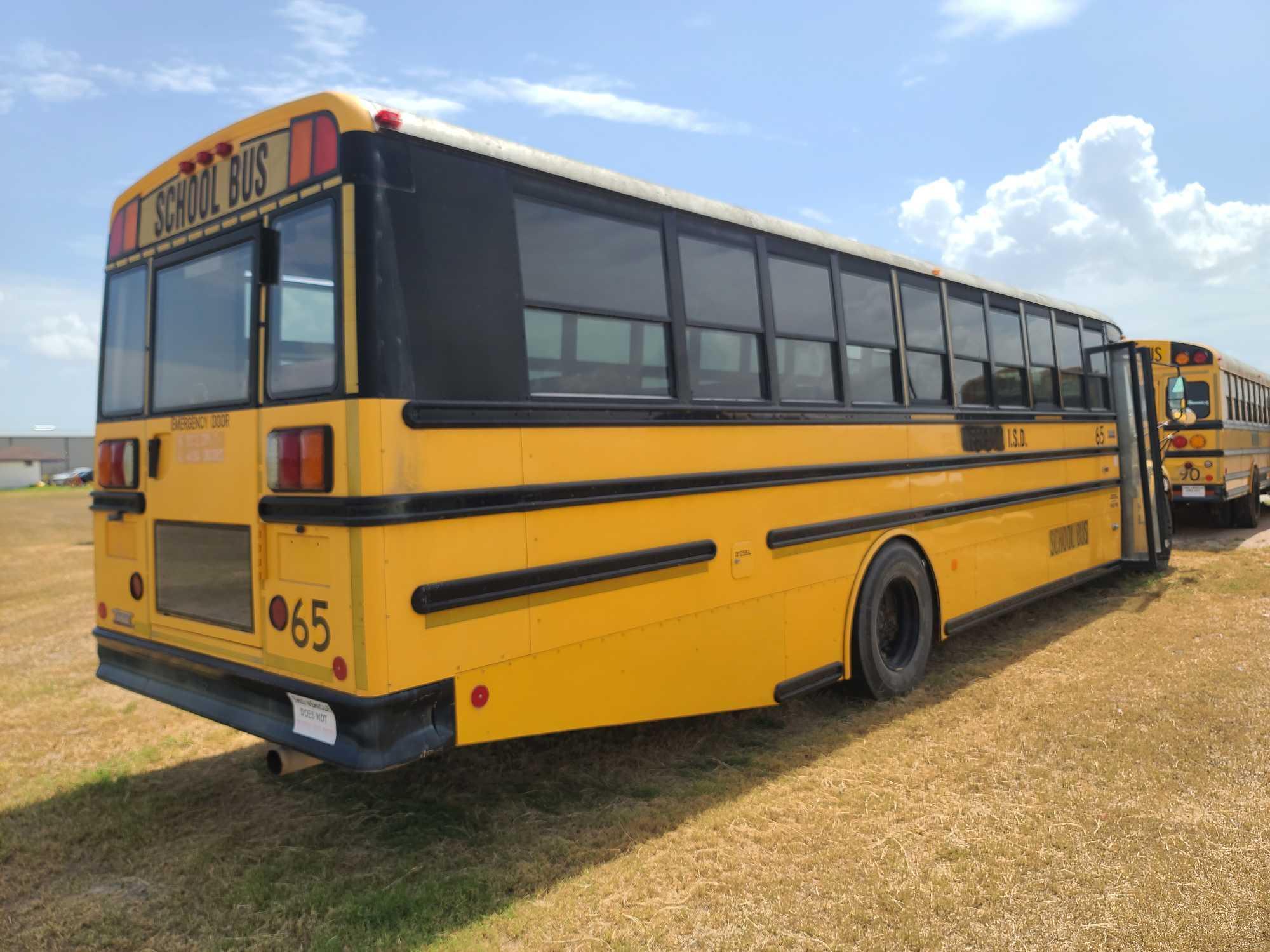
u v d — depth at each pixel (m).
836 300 5.38
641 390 4.13
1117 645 6.53
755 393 4.78
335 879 3.42
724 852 3.56
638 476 4.04
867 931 2.99
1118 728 4.78
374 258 3.15
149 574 4.24
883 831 3.71
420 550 3.19
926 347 6.18
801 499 4.98
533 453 3.59
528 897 3.26
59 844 3.77
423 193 3.33
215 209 3.86
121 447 4.39
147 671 4.31
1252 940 2.88
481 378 3.42
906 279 6.03
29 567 13.49
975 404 6.73
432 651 3.23
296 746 3.33
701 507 4.37
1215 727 4.73
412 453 3.18
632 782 4.34
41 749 4.95
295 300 3.42
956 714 5.17
